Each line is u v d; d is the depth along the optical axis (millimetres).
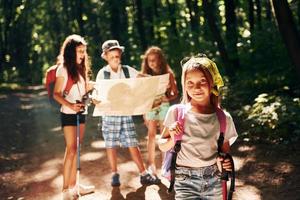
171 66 17781
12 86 25734
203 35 18844
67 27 36469
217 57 16453
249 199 5355
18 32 35688
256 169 6359
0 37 29594
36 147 8961
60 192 6141
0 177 6898
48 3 37812
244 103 10516
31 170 7254
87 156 7918
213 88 3385
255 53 14805
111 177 6383
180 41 19031
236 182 5957
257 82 12000
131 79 5586
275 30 14961
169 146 3439
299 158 6543
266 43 14727
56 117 12906
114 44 5910
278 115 7832
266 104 8906
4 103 16969
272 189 5617
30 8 35719
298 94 10133
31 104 16531
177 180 3477
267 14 21188
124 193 5844
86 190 5914
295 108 8094
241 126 8586
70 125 5395
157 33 22797
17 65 36094
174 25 22453
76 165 5625
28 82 31047
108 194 5844
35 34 39000
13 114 13797
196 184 3422
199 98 3340
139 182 6270
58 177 6844
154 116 6156
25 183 6594
